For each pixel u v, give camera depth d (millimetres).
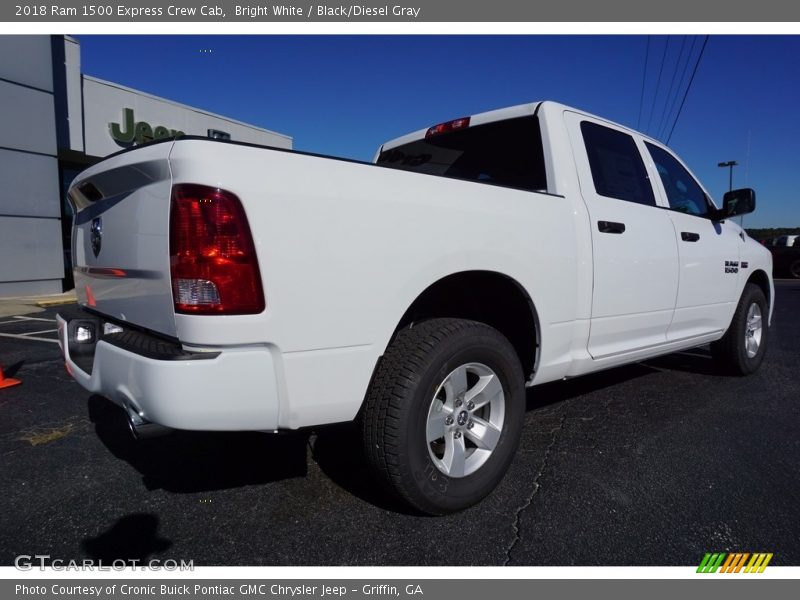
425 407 2316
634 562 2229
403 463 2270
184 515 2547
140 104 15680
